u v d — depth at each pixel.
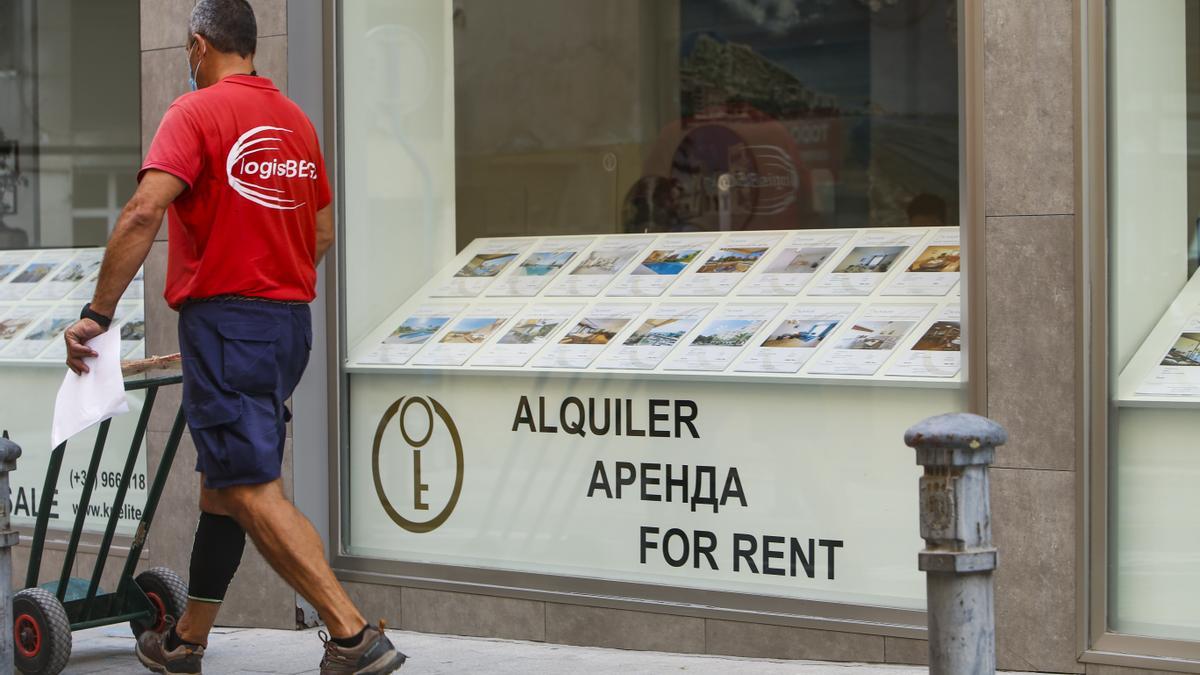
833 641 5.01
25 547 7.10
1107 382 4.64
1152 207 4.72
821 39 5.73
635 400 5.46
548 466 5.66
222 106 4.45
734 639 5.19
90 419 4.40
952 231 5.34
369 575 5.99
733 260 5.75
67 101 7.30
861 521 5.02
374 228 6.17
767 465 5.19
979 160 4.75
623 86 6.20
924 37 5.39
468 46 6.32
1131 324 4.72
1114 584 4.68
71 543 5.18
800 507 5.12
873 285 5.28
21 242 7.60
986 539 3.14
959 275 5.12
